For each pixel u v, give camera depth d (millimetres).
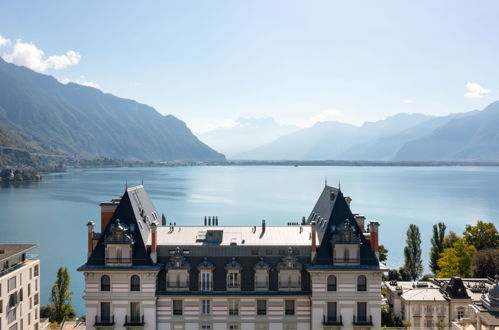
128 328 86875
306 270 88875
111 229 88000
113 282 87375
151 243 89125
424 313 115000
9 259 102938
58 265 189500
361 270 87312
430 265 170125
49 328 119438
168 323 88375
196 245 91125
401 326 114250
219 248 90750
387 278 156125
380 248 164000
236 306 88938
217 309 88625
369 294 87938
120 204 92312
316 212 104312
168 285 88812
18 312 102375
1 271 99062
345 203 93625
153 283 87312
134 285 87625
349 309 88188
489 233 157625
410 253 160000
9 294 98812
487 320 88625
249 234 96500
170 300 88188
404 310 117125
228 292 88562
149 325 87375
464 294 115562
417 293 119375
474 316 97312
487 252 139125
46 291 160125
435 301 115188
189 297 87938
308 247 91062
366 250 89438
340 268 87688
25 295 105750
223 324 88625
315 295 87875
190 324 88375
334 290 88250
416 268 159375
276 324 88812
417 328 112000
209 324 88562
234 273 89000
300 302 89000
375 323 87938
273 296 88125
